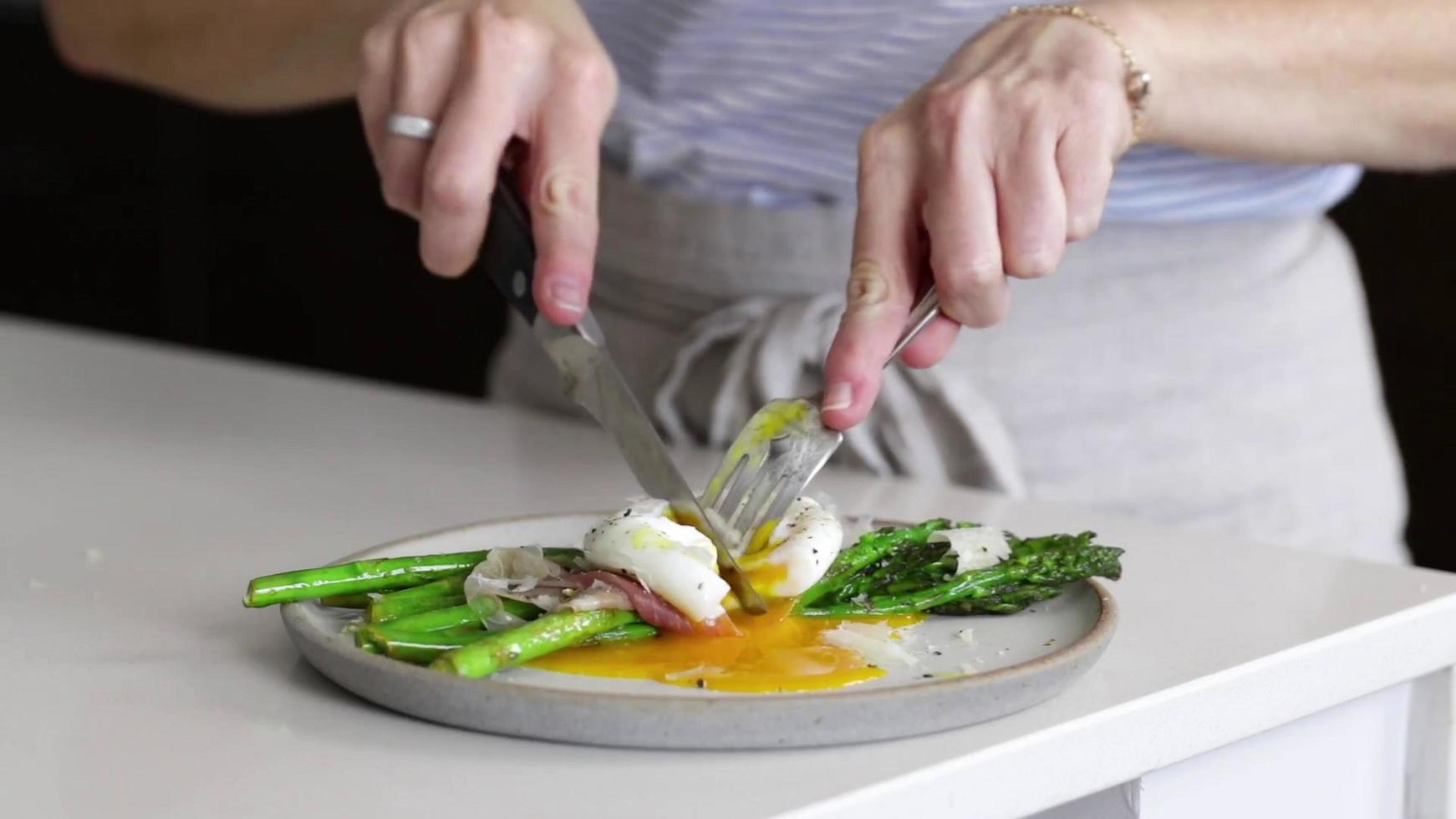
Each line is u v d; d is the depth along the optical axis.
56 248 3.13
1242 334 1.30
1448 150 1.15
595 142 1.07
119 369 1.54
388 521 1.13
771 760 0.86
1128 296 1.29
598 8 1.33
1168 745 0.91
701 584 0.91
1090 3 1.09
